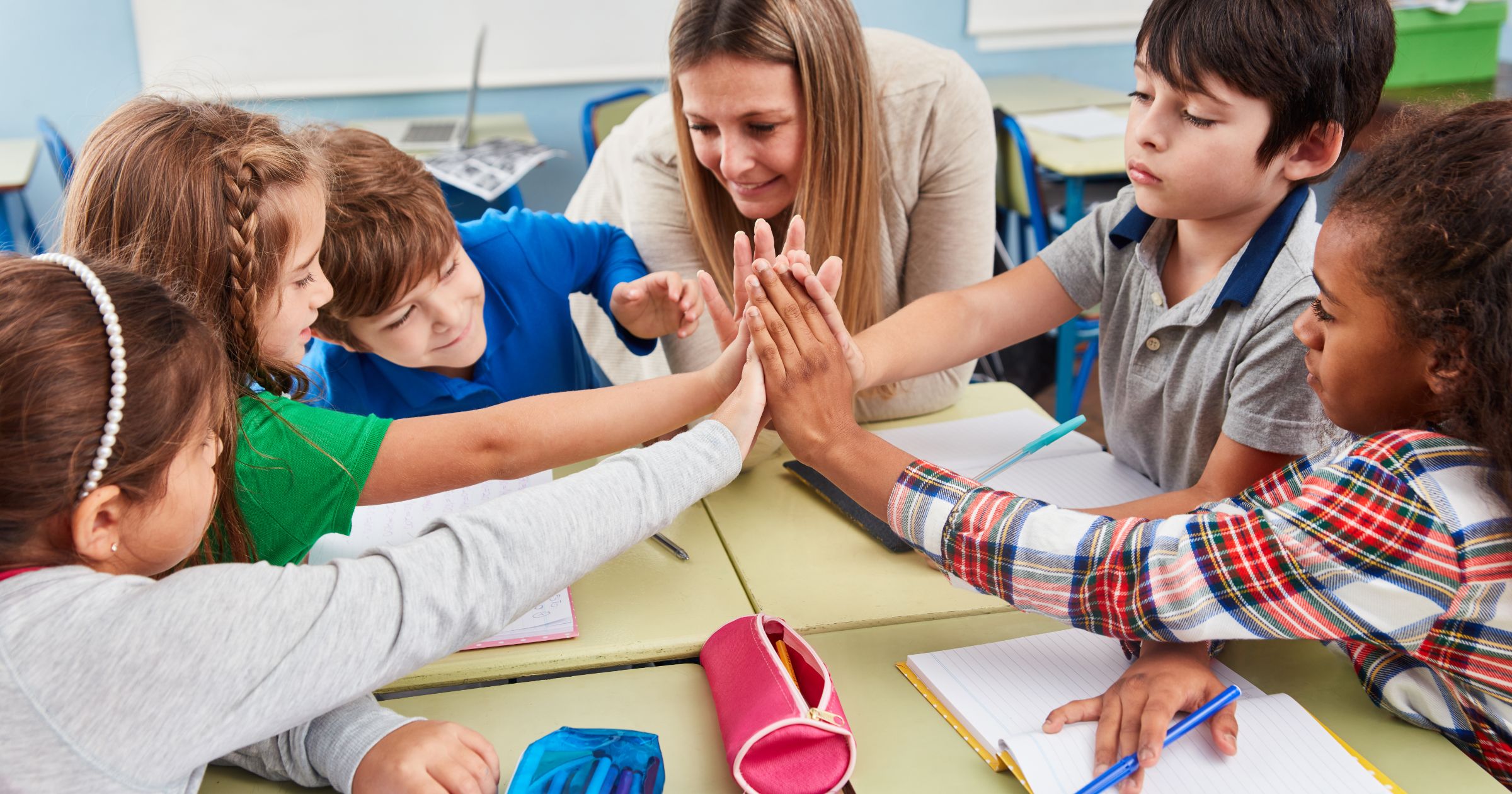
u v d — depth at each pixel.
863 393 1.31
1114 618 0.77
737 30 1.14
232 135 0.85
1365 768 0.71
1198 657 0.80
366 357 1.23
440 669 0.85
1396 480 0.67
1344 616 0.70
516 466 0.93
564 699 0.83
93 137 0.84
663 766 0.73
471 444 0.91
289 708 0.61
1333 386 0.72
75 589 0.56
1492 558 0.66
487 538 0.70
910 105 1.33
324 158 1.01
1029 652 0.86
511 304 1.34
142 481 0.59
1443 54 3.07
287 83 3.69
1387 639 0.70
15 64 3.46
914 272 1.45
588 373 1.52
